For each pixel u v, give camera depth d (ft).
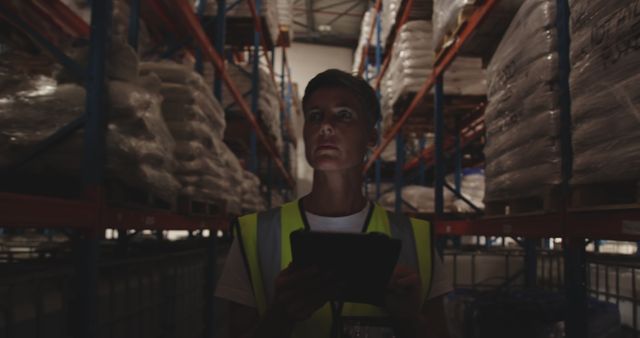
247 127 27.37
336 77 3.34
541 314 9.70
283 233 3.59
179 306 11.85
